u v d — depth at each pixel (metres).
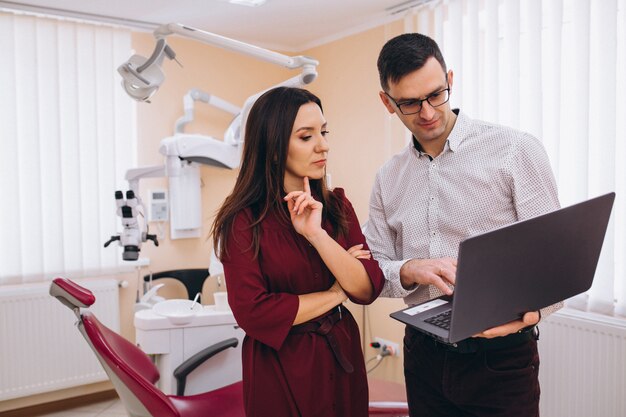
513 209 1.33
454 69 2.84
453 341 0.97
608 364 2.27
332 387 1.16
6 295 2.98
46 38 3.08
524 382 1.30
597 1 2.26
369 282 1.20
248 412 1.15
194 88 3.36
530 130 2.51
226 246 1.15
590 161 2.33
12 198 3.01
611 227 2.27
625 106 2.21
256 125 1.18
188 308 2.26
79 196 3.19
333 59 3.80
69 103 3.16
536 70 2.47
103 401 3.41
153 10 3.11
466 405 1.34
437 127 1.32
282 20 3.37
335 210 1.27
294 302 1.10
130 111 3.36
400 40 1.30
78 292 1.55
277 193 1.16
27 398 3.18
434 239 1.42
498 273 0.97
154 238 2.77
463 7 2.79
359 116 3.62
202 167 3.67
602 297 2.32
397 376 3.40
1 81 2.97
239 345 2.29
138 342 2.19
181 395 2.11
